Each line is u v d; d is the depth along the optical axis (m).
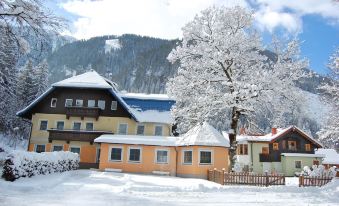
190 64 28.80
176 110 29.17
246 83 25.75
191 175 32.31
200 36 29.48
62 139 40.44
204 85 28.77
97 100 43.00
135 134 42.00
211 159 32.28
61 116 42.59
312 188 20.14
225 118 29.58
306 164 52.06
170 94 29.23
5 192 14.71
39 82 57.66
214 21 29.39
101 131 40.59
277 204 13.89
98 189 17.69
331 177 24.45
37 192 15.55
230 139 27.92
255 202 14.45
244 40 28.17
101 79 44.34
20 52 11.95
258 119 29.16
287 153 52.09
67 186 18.28
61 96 43.25
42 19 11.56
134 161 35.00
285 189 19.72
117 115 42.53
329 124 30.56
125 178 25.33
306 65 27.47
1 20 11.45
